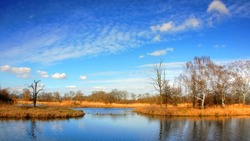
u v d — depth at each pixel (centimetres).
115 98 13762
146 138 3375
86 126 4334
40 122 4591
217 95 8481
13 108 5881
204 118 5831
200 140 3278
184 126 4478
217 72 7962
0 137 3253
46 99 12400
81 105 10788
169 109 6900
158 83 7350
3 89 7969
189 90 8044
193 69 7850
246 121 5247
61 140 3175
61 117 5500
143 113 7156
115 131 3884
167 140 3262
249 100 10112
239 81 8950
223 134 3709
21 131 3672
